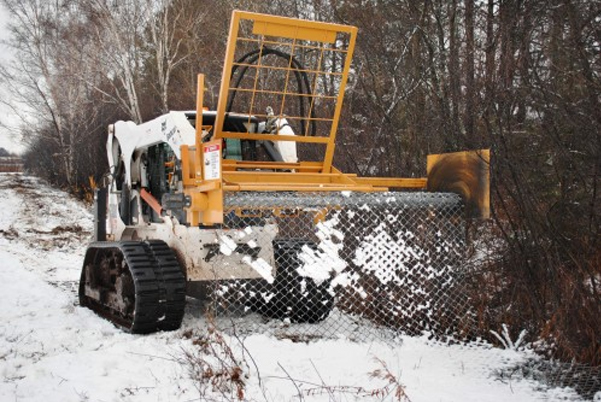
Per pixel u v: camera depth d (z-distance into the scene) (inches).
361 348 204.4
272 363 186.1
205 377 171.2
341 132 364.5
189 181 213.2
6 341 223.3
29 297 314.0
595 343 187.3
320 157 369.1
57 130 1072.2
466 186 218.1
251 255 230.1
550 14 226.7
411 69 338.0
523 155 222.1
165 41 821.9
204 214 200.4
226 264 227.9
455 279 220.5
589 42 212.5
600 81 206.7
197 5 829.2
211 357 188.2
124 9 851.4
